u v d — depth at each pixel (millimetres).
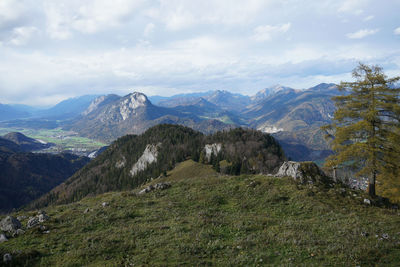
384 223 18781
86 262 13875
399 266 12211
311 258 13570
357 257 13281
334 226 18453
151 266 13117
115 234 17875
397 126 24828
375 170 26484
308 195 25844
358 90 26781
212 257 14188
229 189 29531
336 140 28344
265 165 109062
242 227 18875
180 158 150500
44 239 17312
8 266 13477
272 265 12992
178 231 18203
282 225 19312
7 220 19578
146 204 26094
